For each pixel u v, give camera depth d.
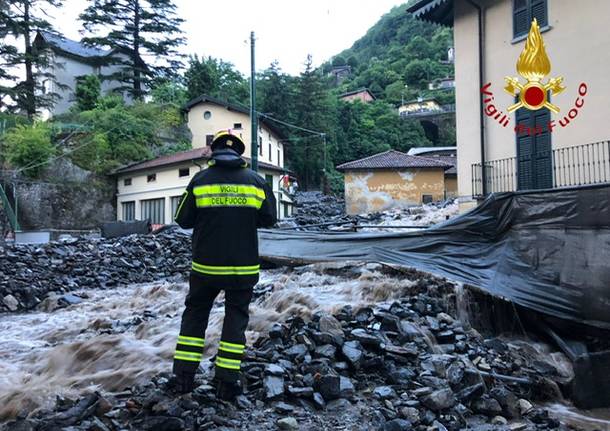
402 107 82.88
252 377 4.82
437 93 87.00
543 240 8.38
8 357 7.43
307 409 4.52
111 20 47.38
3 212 27.22
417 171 34.56
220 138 4.61
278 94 58.34
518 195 8.87
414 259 10.02
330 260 11.51
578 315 7.70
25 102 39.06
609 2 14.36
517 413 5.30
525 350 7.41
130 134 37.28
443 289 8.89
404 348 5.97
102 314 10.70
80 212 32.38
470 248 9.41
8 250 16.05
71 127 36.34
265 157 42.72
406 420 4.42
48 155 31.38
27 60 39.66
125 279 14.90
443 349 6.54
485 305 8.52
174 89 48.72
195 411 4.13
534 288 8.22
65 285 13.63
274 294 9.85
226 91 56.75
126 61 49.00
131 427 3.96
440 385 5.18
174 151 38.91
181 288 12.97
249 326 7.77
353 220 25.39
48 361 6.96
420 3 19.84
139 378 5.59
